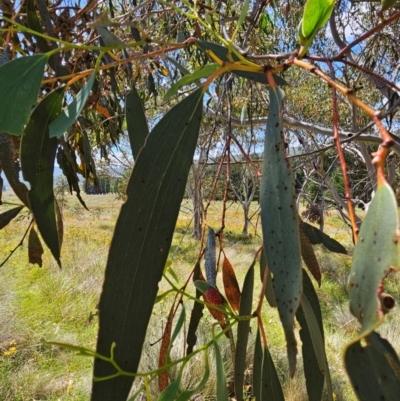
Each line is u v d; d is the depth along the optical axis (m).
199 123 0.53
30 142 0.60
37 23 0.85
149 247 0.48
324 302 5.55
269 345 4.12
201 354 3.34
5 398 3.21
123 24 0.46
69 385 3.33
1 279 5.86
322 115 4.87
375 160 0.31
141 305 0.47
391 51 2.69
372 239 0.31
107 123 1.86
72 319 4.77
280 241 0.41
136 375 0.45
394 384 0.33
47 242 0.62
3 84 0.48
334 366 3.79
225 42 0.48
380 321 0.28
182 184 0.51
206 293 0.66
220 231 0.75
